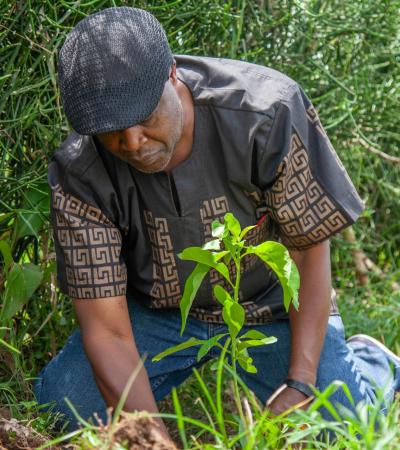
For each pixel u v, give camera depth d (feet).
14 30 7.90
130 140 5.72
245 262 7.04
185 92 6.47
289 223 6.72
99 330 6.61
